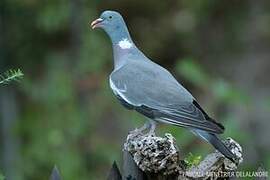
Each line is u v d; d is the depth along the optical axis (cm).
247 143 1381
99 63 1419
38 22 1429
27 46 1488
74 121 1387
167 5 1605
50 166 1366
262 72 1609
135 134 823
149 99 826
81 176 1346
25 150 1416
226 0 1634
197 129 788
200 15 1611
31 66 1502
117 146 1411
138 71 848
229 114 1370
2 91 1433
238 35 1656
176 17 1609
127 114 1435
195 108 805
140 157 704
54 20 1420
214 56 1634
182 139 1120
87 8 1427
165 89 825
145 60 880
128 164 729
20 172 1388
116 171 715
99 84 1438
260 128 1435
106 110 1443
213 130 770
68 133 1381
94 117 1424
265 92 1567
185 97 820
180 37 1612
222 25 1650
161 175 706
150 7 1595
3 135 1433
